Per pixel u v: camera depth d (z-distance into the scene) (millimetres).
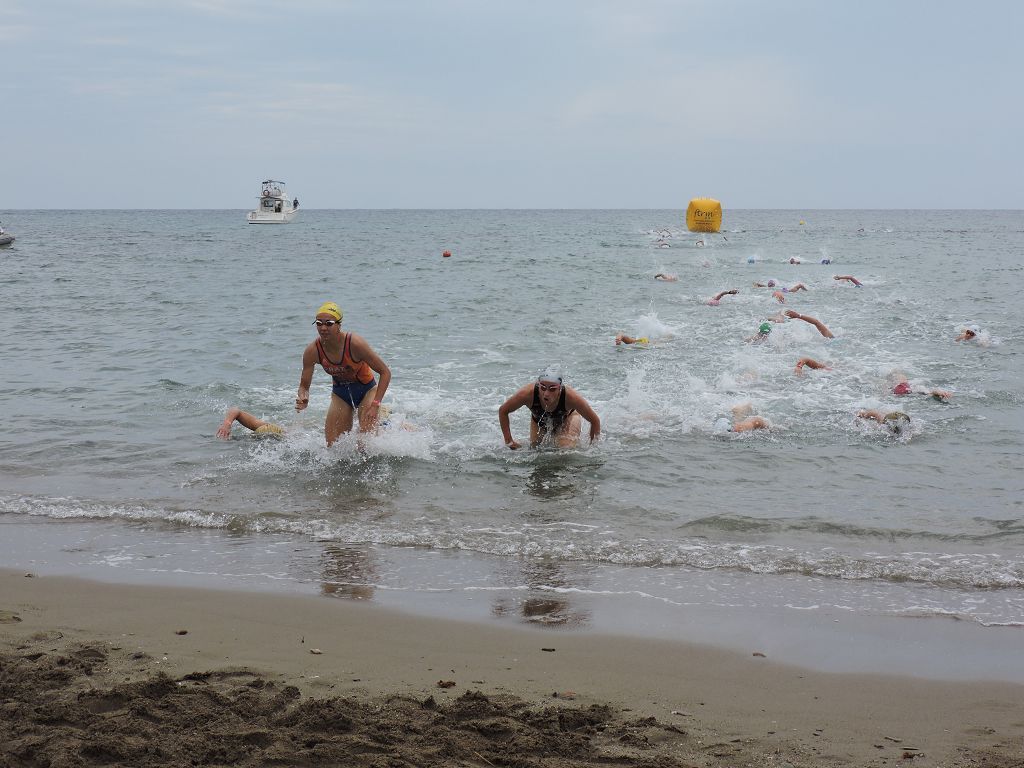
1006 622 5688
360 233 84625
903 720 4355
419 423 11297
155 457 9766
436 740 3910
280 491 8641
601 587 6293
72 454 9859
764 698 4590
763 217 172500
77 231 89188
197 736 3865
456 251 52344
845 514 7887
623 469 9359
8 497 8352
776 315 19344
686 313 21891
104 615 5602
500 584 6336
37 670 4539
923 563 6730
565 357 15906
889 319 20156
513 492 8625
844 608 5914
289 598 6008
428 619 5668
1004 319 20109
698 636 5441
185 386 13414
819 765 3852
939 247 53750
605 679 4797
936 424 11094
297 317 21688
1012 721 4355
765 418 11164
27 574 6434
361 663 4922
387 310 22844
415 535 7402
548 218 171875
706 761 3863
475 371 14688
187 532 7500
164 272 36031
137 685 4320
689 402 12344
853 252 48250
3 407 12023
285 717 4062
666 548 7086
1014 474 9086
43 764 3615
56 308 23188
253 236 77000
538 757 3805
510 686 4660
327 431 10227
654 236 71750
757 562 6781
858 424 11023
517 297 25875
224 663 4848
